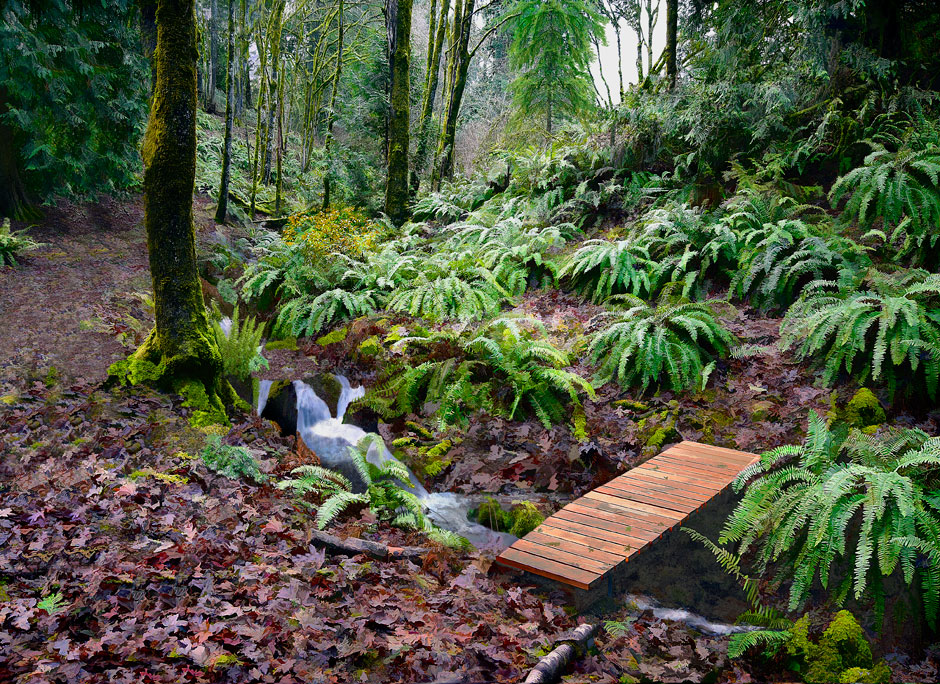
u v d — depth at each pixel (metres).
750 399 6.66
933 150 7.75
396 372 7.86
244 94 23.70
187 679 3.12
